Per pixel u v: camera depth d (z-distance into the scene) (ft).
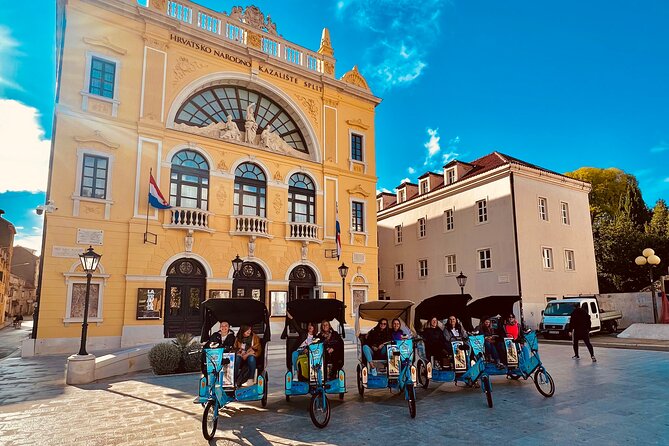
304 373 25.81
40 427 21.33
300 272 72.79
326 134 79.92
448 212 94.94
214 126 67.62
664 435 19.36
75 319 52.37
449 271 92.99
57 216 53.11
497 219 82.69
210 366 21.09
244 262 66.18
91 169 56.54
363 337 28.89
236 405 25.98
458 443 18.63
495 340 31.58
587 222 92.48
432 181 101.96
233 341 25.25
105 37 59.41
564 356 46.98
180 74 65.16
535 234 81.66
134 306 55.88
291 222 71.87
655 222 105.70
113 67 60.03
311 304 28.30
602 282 100.89
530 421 21.88
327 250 75.77
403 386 24.26
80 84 56.90
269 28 76.59
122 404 26.08
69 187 54.34
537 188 84.58
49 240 52.31
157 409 24.90
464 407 25.14
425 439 19.25
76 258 53.42
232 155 67.82
